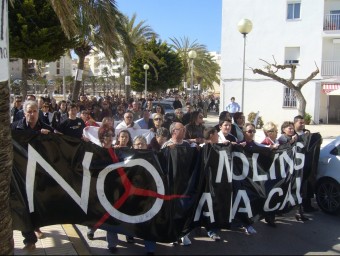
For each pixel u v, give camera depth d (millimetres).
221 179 5348
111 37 9773
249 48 28516
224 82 29297
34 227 4805
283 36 27750
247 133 6391
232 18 28641
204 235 5723
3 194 4070
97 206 4938
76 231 5602
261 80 28297
